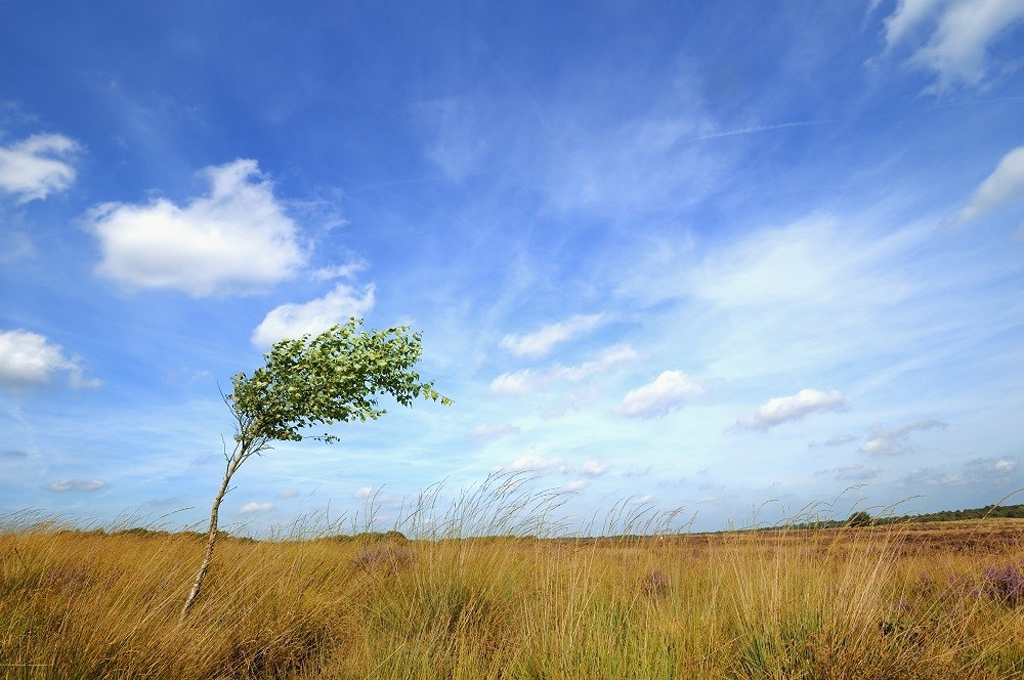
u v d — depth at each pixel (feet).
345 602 21.63
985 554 23.95
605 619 17.22
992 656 14.40
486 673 14.98
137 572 21.01
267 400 21.21
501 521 26.22
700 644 14.71
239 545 28.19
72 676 13.06
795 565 18.12
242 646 17.24
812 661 13.28
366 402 22.58
